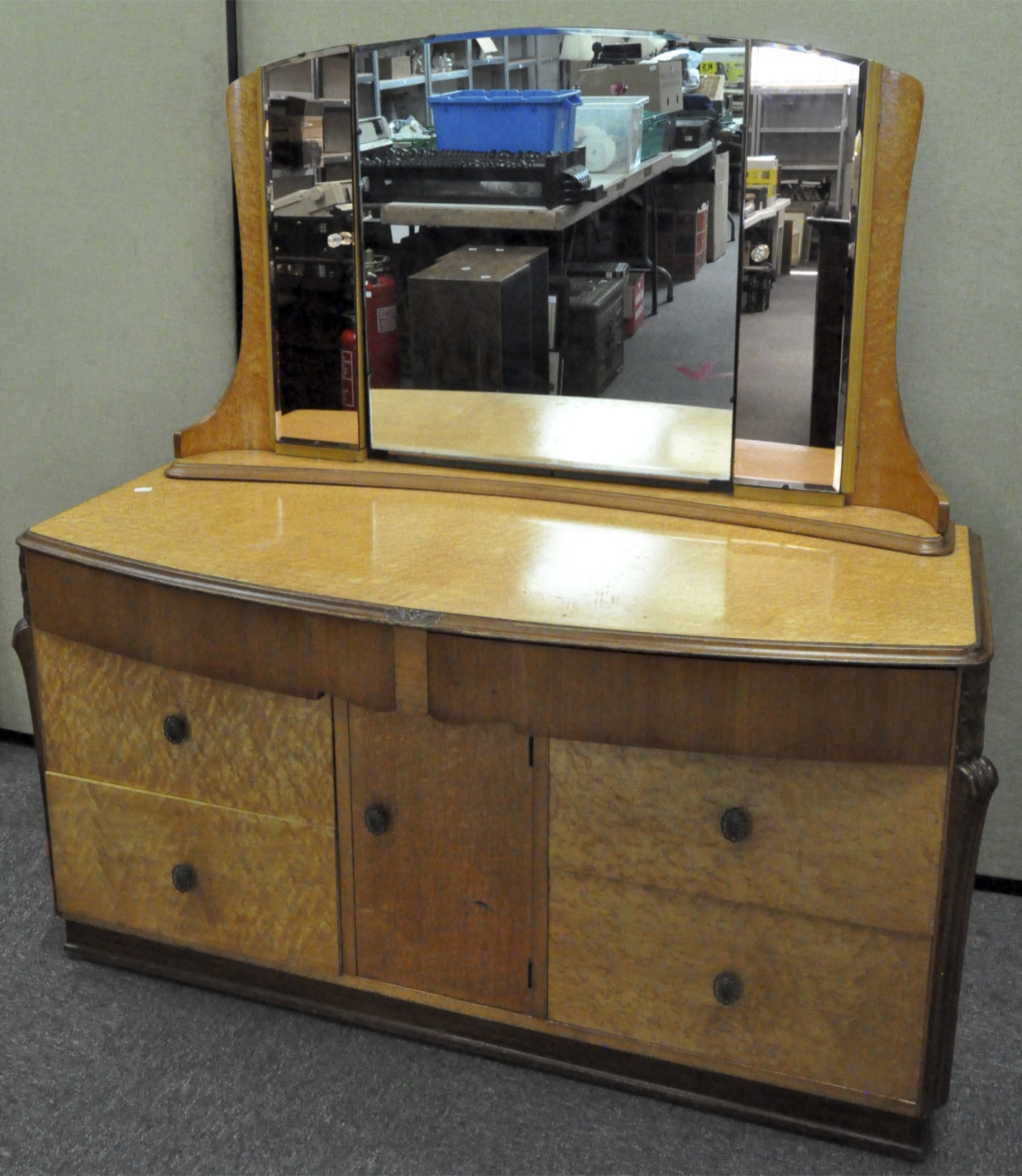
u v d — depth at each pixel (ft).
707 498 6.90
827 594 5.90
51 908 7.96
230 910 6.98
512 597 5.94
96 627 6.63
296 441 7.68
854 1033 5.96
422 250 7.09
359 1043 6.88
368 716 6.26
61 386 8.74
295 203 7.21
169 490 7.45
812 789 5.68
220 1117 6.36
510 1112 6.40
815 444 6.66
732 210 6.46
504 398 7.20
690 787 5.84
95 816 7.18
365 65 6.88
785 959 5.97
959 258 6.84
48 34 7.91
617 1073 6.53
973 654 5.35
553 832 6.14
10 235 8.47
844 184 6.23
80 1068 6.68
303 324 7.43
